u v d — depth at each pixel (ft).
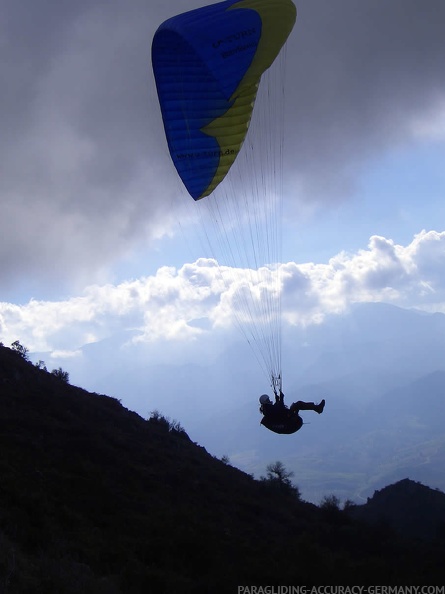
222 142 62.08
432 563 90.48
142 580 71.67
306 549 87.40
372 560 89.56
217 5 59.88
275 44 58.80
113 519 92.94
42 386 144.66
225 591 74.18
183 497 114.11
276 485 142.00
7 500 83.82
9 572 59.77
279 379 57.36
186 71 58.29
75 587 63.00
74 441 118.93
